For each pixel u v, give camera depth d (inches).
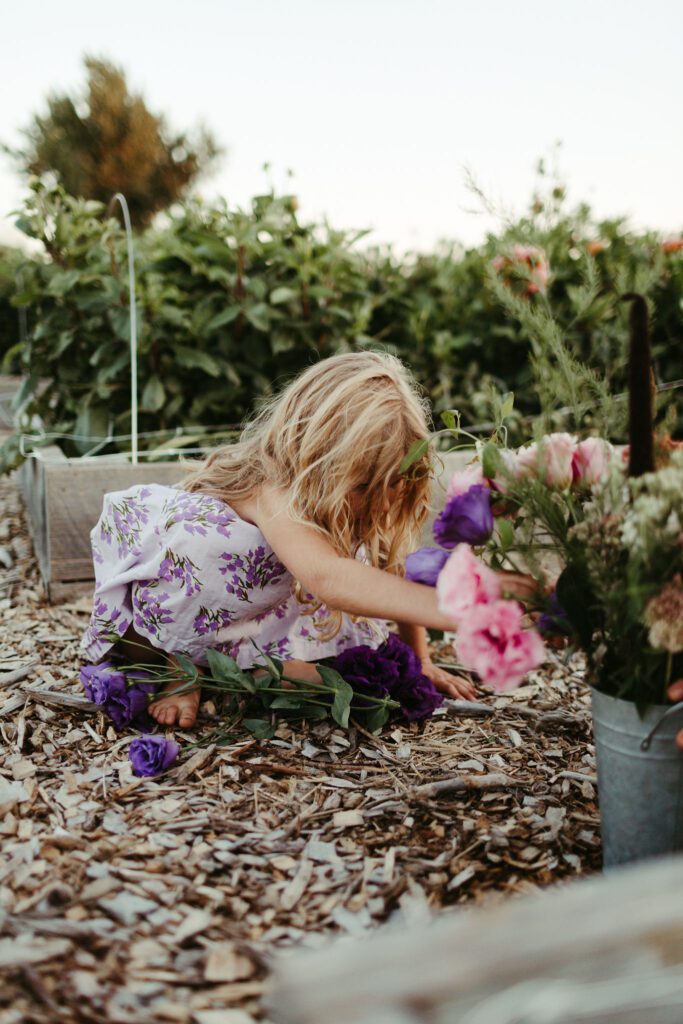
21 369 141.9
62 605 101.1
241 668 72.4
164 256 130.6
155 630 70.6
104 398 130.3
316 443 61.2
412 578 48.6
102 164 565.6
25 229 127.6
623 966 26.6
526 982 25.9
